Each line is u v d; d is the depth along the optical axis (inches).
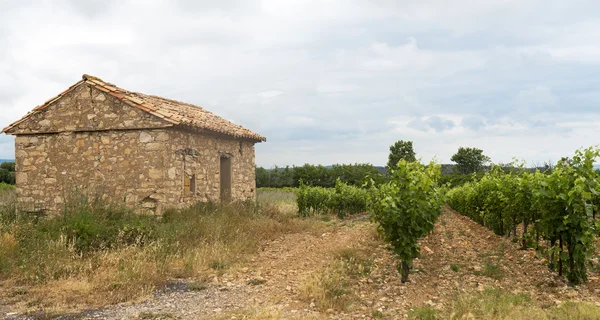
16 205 539.5
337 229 598.9
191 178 569.0
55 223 422.6
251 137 709.3
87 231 404.5
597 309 238.5
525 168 466.9
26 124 569.3
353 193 818.2
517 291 293.3
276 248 458.6
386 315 251.3
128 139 526.3
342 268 346.9
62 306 264.5
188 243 425.1
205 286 311.4
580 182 302.7
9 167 1472.7
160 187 508.4
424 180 327.0
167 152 513.0
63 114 554.9
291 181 1646.2
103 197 530.6
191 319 244.7
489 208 536.7
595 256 383.9
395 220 313.4
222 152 649.0
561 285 309.1
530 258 389.1
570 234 316.8
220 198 652.7
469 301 256.7
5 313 254.5
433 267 366.0
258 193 1055.0
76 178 546.6
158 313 254.1
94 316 249.0
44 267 335.0
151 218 486.6
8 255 358.9
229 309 262.2
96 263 350.3
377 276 337.1
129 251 375.2
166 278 330.6
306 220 660.1
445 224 645.9
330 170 1622.8
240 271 357.1
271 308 262.1
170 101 695.7
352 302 272.1
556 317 234.7
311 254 423.8
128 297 284.0
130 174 522.9
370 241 473.7
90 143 542.9
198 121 569.3
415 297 287.3
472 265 370.9
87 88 544.4
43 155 562.9
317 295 281.3
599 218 501.7
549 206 326.0
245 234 489.4
